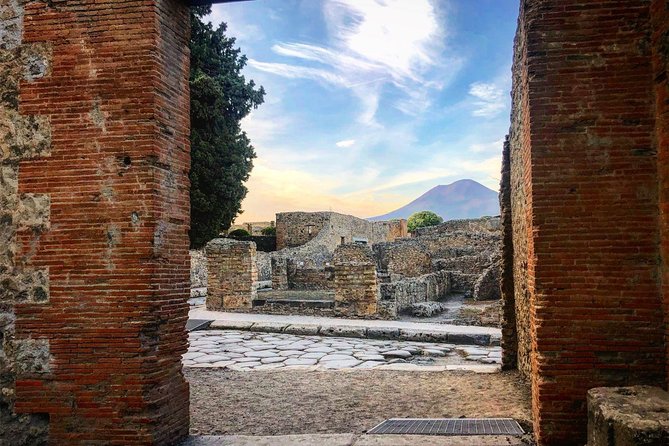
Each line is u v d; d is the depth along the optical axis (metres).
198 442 5.62
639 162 5.07
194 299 23.08
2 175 5.55
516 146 8.13
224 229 22.95
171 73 5.75
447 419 6.27
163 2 5.61
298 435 5.74
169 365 5.56
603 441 4.26
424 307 17.12
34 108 5.54
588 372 5.03
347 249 28.52
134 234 5.31
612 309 5.02
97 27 5.48
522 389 7.61
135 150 5.35
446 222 36.06
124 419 5.21
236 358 10.80
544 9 5.26
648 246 5.00
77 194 5.42
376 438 5.55
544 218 5.16
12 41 5.64
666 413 4.15
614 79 5.14
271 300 17.52
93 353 5.29
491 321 14.27
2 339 5.45
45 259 5.42
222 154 21.27
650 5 5.09
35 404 5.34
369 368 9.55
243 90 22.34
